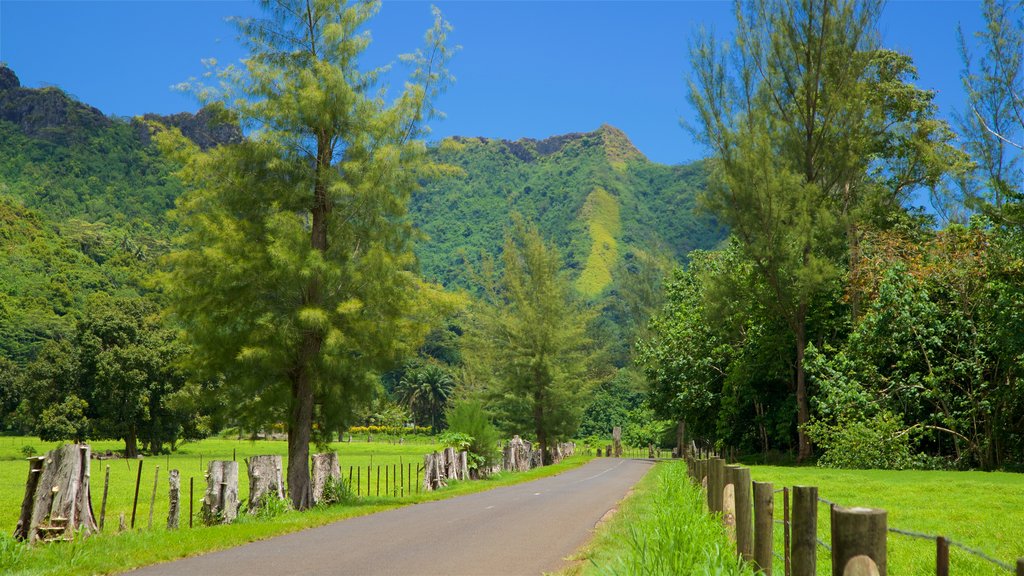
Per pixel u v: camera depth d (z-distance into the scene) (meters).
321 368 20.16
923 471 29.53
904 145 42.19
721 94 37.34
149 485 33.09
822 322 40.78
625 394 109.44
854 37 37.81
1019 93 27.66
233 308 19.59
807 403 41.03
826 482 23.16
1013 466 31.00
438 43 21.42
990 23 27.52
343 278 20.08
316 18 21.27
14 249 147.62
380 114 21.00
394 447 90.06
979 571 9.20
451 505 18.69
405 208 21.50
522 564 9.17
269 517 15.48
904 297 33.16
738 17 39.66
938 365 33.81
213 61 20.52
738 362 44.66
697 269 54.22
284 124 20.23
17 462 58.22
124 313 70.44
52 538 10.69
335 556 9.99
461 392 70.19
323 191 20.72
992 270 31.94
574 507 17.36
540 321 60.84
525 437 63.94
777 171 38.28
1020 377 30.95
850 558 3.77
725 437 47.56
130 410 66.19
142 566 9.29
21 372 97.06
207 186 20.39
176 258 19.41
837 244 38.59
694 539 7.79
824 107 38.81
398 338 21.38
